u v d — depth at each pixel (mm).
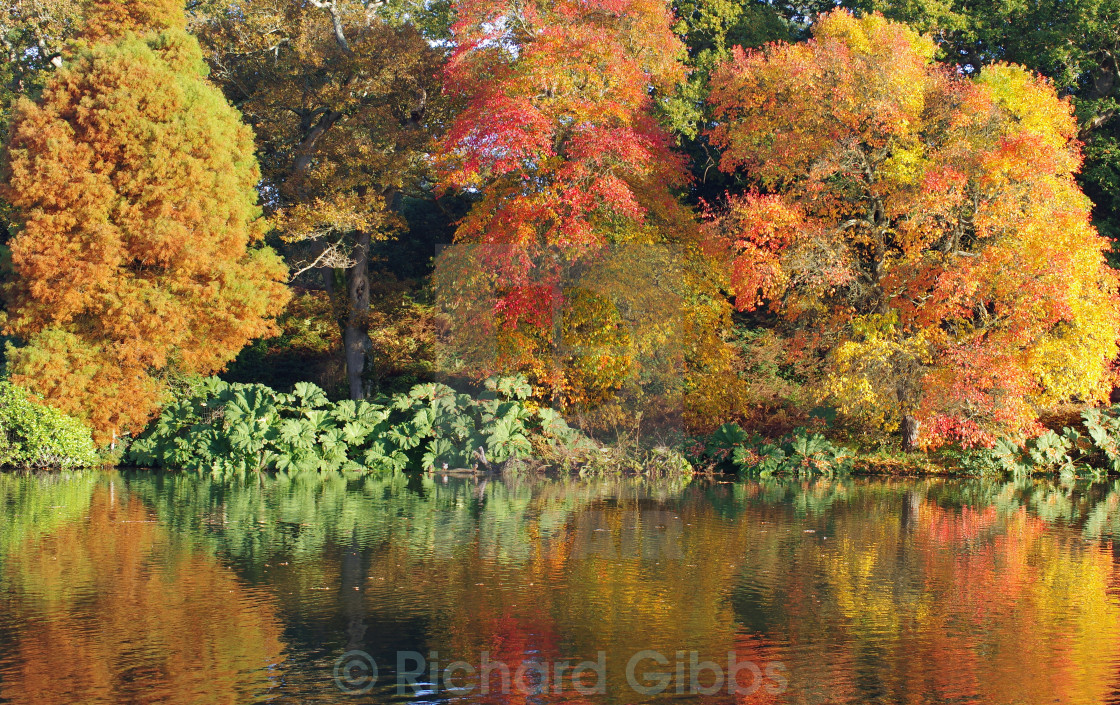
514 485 16453
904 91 18453
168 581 8672
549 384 19547
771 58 19750
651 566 9508
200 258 20016
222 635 7090
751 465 18266
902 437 20344
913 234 19016
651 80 22000
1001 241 18078
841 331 19891
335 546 10367
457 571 9203
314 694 5938
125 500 13852
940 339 18656
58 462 18438
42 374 18875
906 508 13648
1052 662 6637
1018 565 9656
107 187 19250
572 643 6992
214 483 16312
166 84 19953
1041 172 17484
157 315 19562
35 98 20594
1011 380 17406
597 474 18250
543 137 19266
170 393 20266
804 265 18500
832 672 6414
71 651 6691
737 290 18875
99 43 20562
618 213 19719
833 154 18672
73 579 8719
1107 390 18500
